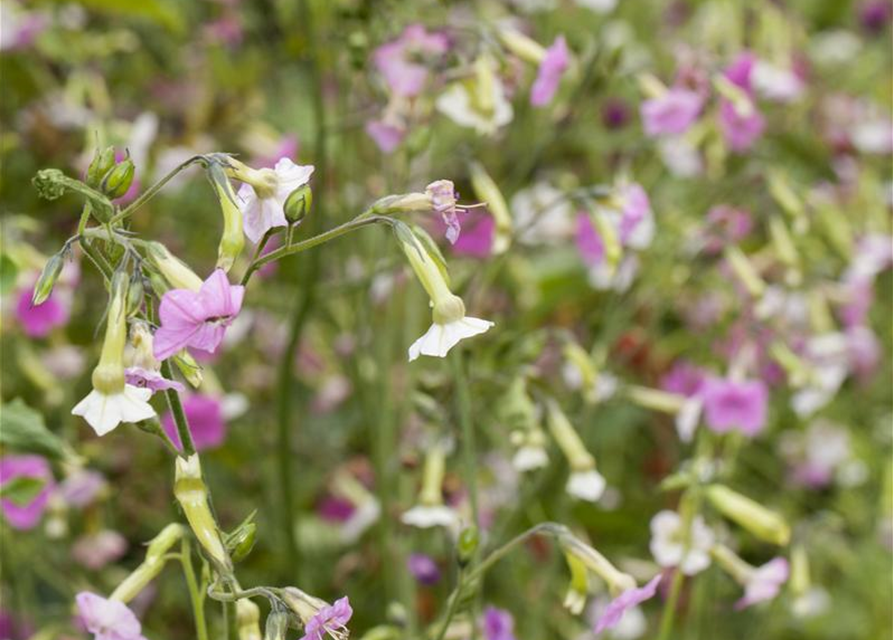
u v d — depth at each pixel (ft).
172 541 3.38
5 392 4.94
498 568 5.00
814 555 5.77
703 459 4.25
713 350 5.02
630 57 6.10
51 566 4.58
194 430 4.48
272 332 5.33
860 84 7.68
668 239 5.12
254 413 5.22
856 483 6.11
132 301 3.14
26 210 5.21
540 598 4.61
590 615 4.92
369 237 4.94
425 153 4.64
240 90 5.33
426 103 4.26
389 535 4.55
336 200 4.89
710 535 4.16
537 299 5.26
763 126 5.99
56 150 5.09
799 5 8.03
